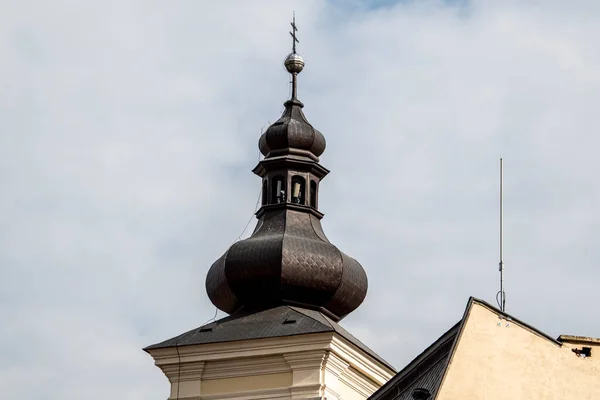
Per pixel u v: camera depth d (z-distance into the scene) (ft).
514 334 178.60
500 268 191.21
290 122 285.84
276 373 262.06
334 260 276.21
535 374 177.68
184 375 265.95
